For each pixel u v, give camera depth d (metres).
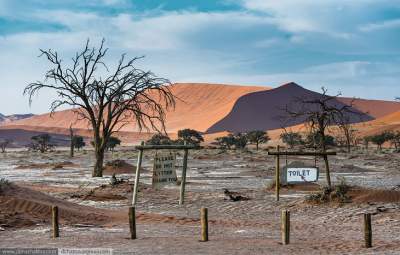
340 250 14.31
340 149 123.00
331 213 22.97
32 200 21.98
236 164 73.81
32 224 19.33
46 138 166.38
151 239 16.47
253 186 38.09
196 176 49.94
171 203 27.97
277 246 15.07
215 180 44.44
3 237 16.89
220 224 20.48
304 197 27.00
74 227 19.14
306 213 23.44
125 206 26.89
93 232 18.08
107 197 29.69
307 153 28.12
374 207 23.55
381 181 42.53
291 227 19.62
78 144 167.38
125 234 17.66
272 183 35.19
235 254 13.83
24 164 79.00
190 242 15.89
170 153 26.58
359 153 104.50
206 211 16.23
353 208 23.75
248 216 23.20
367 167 64.31
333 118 39.00
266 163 73.94
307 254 13.77
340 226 19.78
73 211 21.59
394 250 14.16
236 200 28.48
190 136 166.88
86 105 50.78
